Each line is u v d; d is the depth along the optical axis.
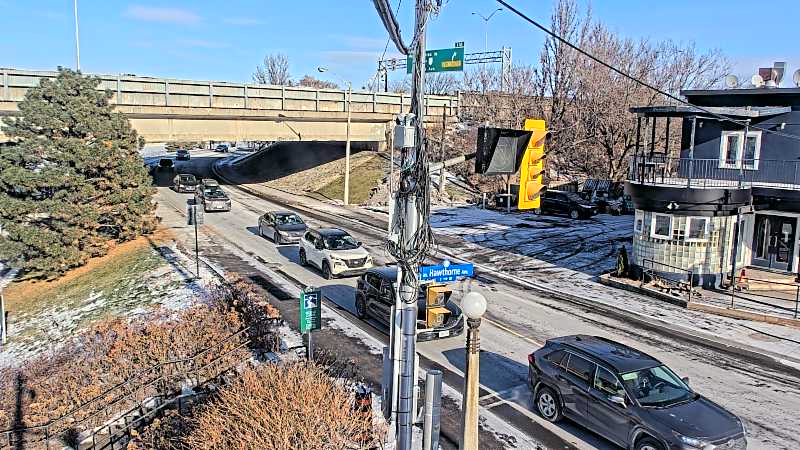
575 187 45.91
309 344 11.46
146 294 20.89
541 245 28.80
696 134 25.33
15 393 15.49
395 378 8.36
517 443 10.45
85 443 11.91
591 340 11.65
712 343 15.81
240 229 32.16
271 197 46.38
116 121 28.00
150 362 13.84
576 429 10.98
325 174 51.78
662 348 15.35
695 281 21.19
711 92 24.92
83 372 14.82
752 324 17.50
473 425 7.92
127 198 28.12
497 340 15.68
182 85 38.91
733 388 12.95
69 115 26.00
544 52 47.09
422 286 16.03
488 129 7.21
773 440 10.67
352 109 48.31
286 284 20.97
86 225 26.36
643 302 19.64
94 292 23.02
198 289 20.11
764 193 21.89
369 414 9.47
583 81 47.06
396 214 7.80
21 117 26.00
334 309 18.20
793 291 20.84
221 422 8.78
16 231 25.11
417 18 7.41
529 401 12.13
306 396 8.98
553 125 46.28
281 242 27.92
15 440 12.48
